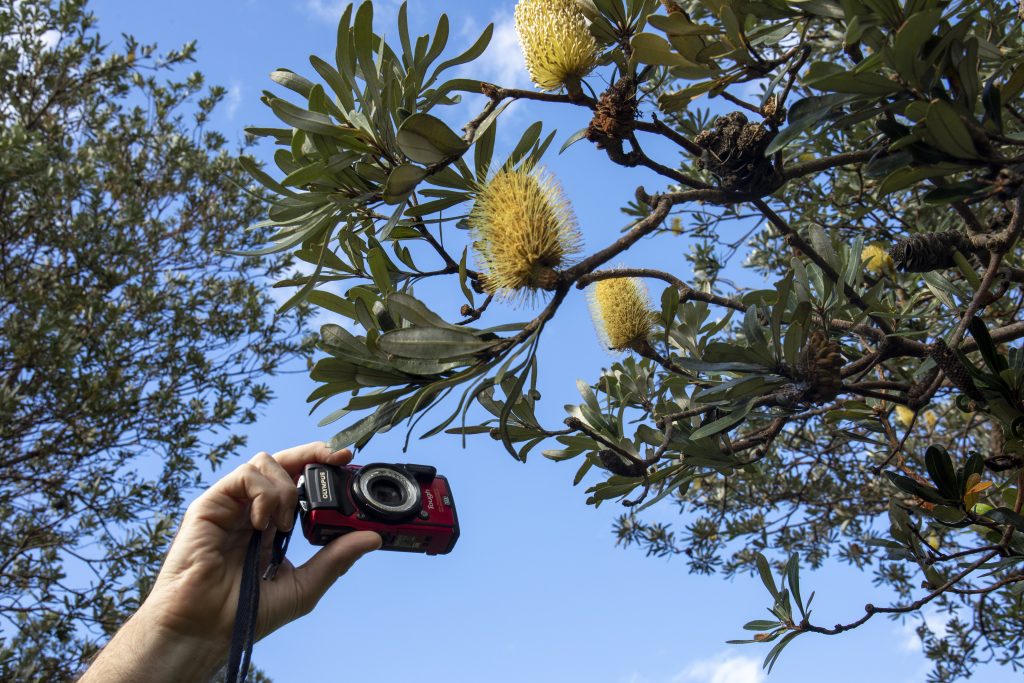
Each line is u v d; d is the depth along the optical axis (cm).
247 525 73
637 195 83
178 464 288
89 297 299
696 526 212
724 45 81
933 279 102
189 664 69
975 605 143
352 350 73
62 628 246
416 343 70
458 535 77
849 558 210
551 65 82
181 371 311
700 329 112
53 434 278
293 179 75
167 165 349
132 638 69
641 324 104
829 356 77
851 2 70
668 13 79
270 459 72
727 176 82
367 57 75
